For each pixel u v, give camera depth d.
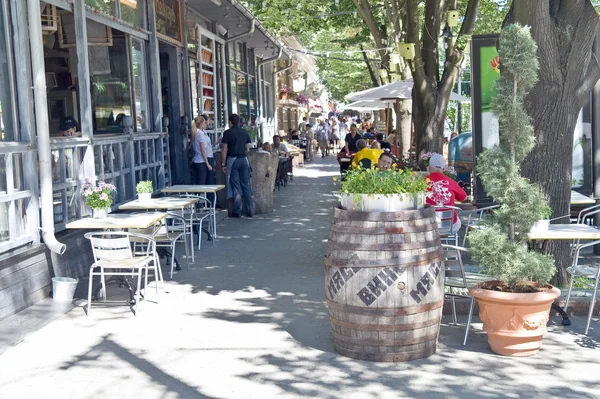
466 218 10.16
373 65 30.95
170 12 15.06
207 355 6.17
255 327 6.97
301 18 21.30
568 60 7.58
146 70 13.48
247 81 25.33
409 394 5.24
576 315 7.16
